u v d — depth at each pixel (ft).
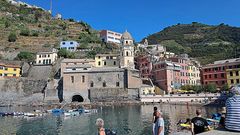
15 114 238.27
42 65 445.37
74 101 371.56
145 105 318.45
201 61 573.33
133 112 240.32
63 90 364.17
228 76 379.96
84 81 369.30
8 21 638.12
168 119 182.50
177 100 332.80
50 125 176.86
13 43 554.46
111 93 356.59
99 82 370.12
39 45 564.30
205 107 273.33
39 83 391.65
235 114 46.47
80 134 142.61
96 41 597.52
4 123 187.93
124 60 424.46
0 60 446.19
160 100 340.18
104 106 321.32
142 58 463.01
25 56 491.72
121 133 139.23
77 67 378.73
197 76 453.17
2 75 418.31
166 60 416.46
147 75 444.55
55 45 560.61
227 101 48.70
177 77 414.21
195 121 56.29
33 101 365.81
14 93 379.35
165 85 399.24
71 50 531.09
